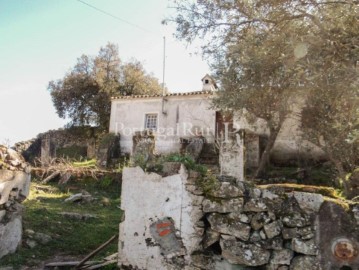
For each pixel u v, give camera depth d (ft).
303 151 53.36
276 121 44.60
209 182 15.74
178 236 15.60
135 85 89.86
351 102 22.74
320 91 24.21
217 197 15.40
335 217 13.80
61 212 30.91
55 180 50.39
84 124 87.76
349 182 34.37
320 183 43.42
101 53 91.50
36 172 51.70
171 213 15.97
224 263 14.75
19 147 80.64
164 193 16.31
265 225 14.51
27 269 18.86
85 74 89.30
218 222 15.10
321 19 20.48
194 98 65.87
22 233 22.29
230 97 35.99
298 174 45.85
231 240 14.73
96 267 18.28
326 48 19.72
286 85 27.25
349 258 13.26
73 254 22.00
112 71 90.43
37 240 22.75
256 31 27.09
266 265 14.16
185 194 15.85
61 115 88.99
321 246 13.67
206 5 29.86
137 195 16.88
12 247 20.27
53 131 85.61
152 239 16.06
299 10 22.03
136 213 16.70
